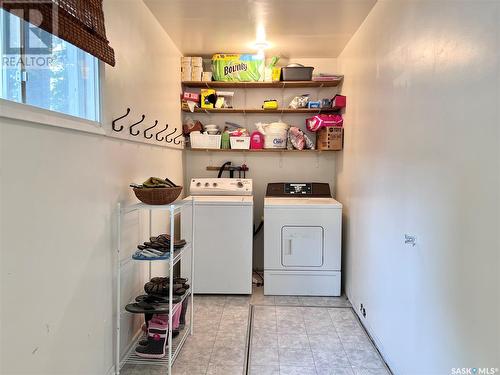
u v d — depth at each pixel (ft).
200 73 12.03
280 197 12.35
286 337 8.37
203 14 8.87
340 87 12.21
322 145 12.00
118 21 6.75
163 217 9.90
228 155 13.30
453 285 4.61
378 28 7.86
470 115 4.25
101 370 6.19
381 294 7.54
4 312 3.85
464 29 4.39
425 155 5.43
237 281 10.93
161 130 9.75
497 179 3.75
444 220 4.85
